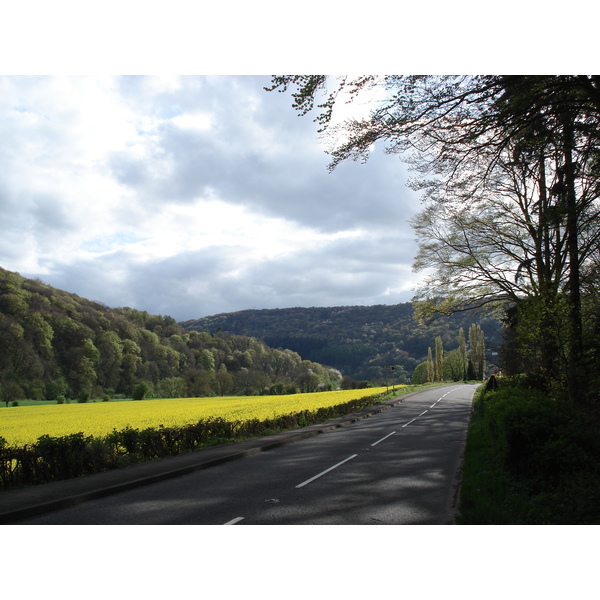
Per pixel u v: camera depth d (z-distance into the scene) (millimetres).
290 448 14523
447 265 26062
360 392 51375
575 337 14312
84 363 67500
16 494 7754
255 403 36812
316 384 89375
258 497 7855
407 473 9906
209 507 7227
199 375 86062
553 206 12578
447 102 8922
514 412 8344
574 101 9000
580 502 5832
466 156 10188
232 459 12336
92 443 10422
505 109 8805
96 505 7484
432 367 85625
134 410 36719
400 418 24297
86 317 76125
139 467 10562
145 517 6711
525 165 11258
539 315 14695
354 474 9867
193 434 14000
